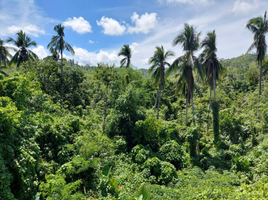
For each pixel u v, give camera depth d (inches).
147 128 488.7
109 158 373.1
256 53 815.1
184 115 968.9
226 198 255.8
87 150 343.0
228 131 733.3
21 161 217.6
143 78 1242.6
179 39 665.0
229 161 502.9
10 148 211.6
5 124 212.5
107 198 256.1
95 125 546.0
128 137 512.4
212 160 496.1
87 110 671.8
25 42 956.6
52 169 291.4
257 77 1343.5
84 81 844.6
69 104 651.5
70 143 376.2
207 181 343.6
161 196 282.7
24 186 212.1
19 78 320.8
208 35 770.2
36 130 298.8
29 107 349.7
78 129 441.1
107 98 599.2
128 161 412.5
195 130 536.1
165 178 344.8
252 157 441.4
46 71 677.9
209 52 791.1
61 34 798.5
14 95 300.7
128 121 533.6
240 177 379.2
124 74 1105.4
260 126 634.2
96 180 297.1
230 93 1370.6
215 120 676.7
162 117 1000.2
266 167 376.5
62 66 753.0
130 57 1143.0
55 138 343.0
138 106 549.0
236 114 902.4
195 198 269.1
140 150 420.2
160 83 799.7
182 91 794.2
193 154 526.0
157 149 496.4
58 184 235.8
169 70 708.7
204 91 1466.5
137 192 259.0
